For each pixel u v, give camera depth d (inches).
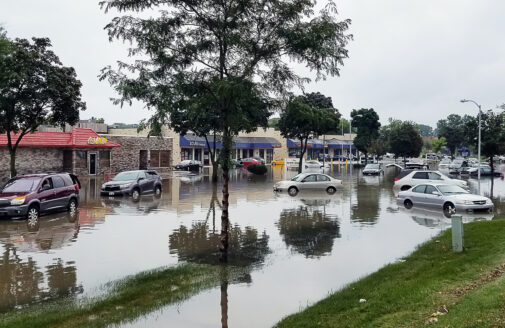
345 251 440.1
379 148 2878.9
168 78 386.3
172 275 358.3
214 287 330.0
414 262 381.7
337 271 370.6
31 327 249.3
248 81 360.5
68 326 254.5
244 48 388.8
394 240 488.7
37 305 288.0
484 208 677.9
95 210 729.0
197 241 489.4
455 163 2272.4
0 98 822.5
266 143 2605.8
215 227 573.6
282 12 371.6
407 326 229.0
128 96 370.3
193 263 396.5
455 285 292.8
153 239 498.9
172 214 685.3
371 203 826.8
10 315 269.3
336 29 380.2
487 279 299.4
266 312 280.5
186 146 2167.8
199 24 397.4
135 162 1716.3
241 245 469.4
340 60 392.2
